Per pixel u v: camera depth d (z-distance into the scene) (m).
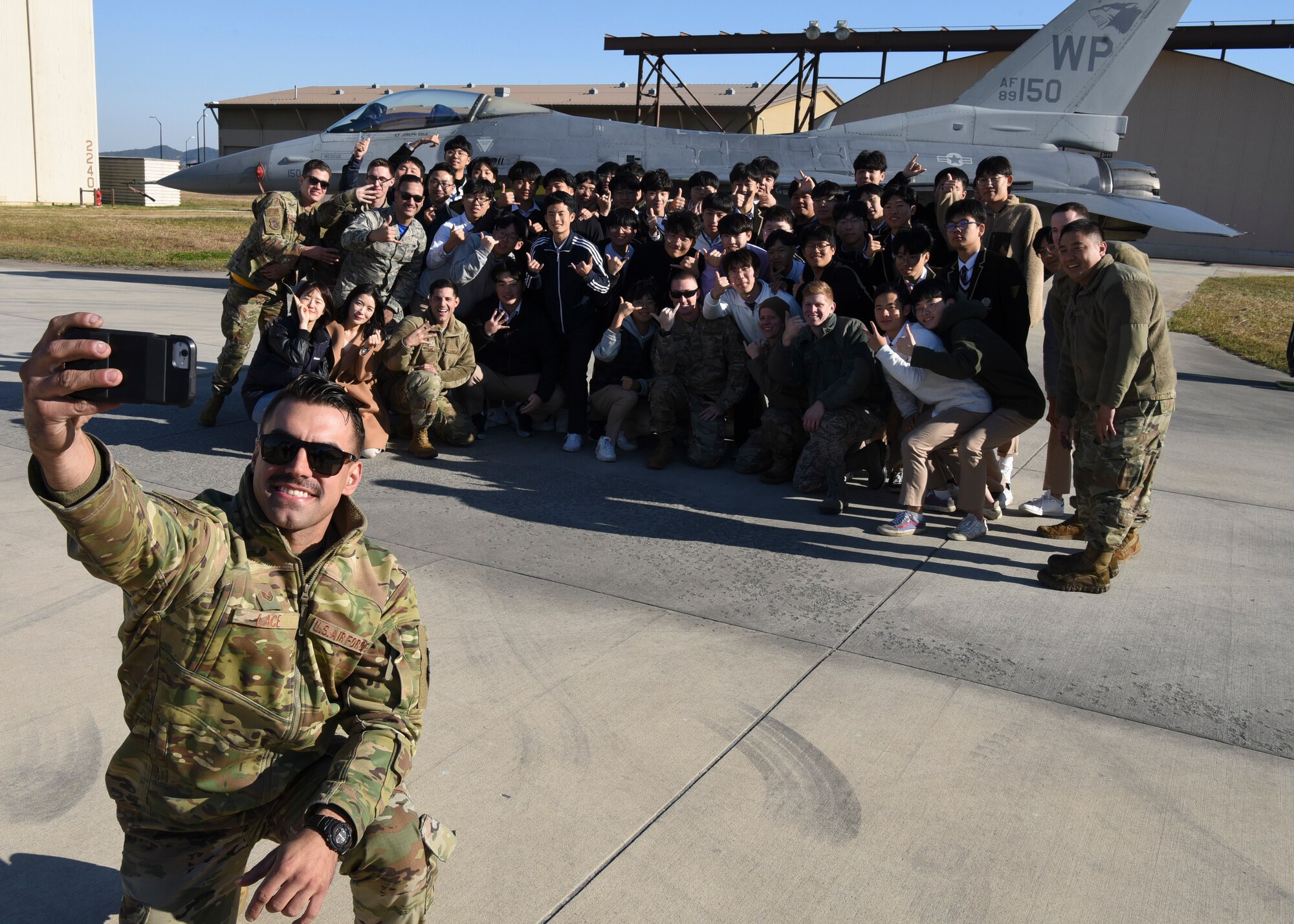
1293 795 2.86
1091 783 2.88
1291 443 7.65
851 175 15.62
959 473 5.24
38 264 17.62
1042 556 4.91
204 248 21.77
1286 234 34.84
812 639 3.83
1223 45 31.22
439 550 4.64
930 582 4.51
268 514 1.59
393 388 6.24
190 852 1.71
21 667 3.29
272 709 1.61
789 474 6.02
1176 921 2.30
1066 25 15.78
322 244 6.67
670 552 4.77
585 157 15.20
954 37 30.55
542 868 2.40
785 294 6.11
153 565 1.49
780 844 2.54
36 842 2.44
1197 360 12.15
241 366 6.58
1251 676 3.62
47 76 44.22
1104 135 16.09
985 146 16.08
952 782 2.86
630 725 3.11
